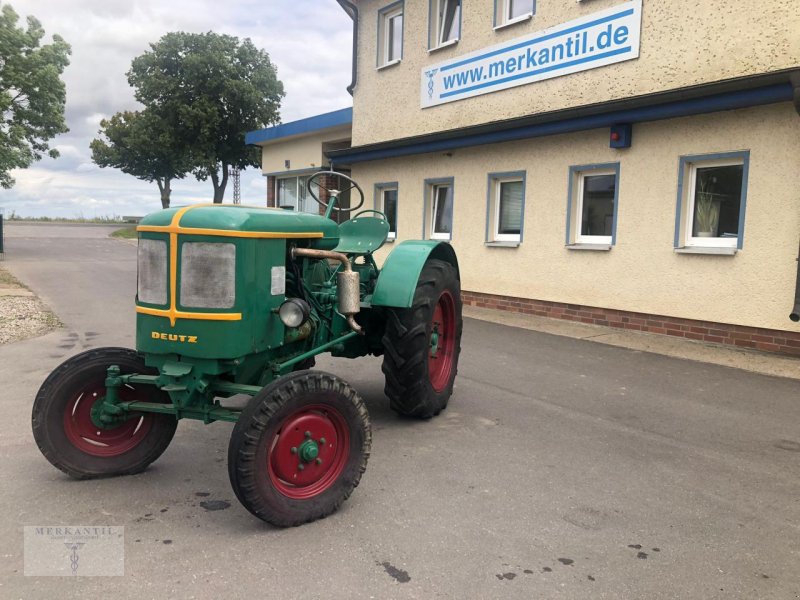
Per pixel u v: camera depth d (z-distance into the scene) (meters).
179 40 32.28
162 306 3.36
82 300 11.00
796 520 3.31
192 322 3.30
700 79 7.74
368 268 5.22
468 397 5.56
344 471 3.37
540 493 3.62
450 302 5.18
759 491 3.66
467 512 3.38
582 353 7.25
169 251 3.32
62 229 35.28
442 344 5.25
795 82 6.29
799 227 6.79
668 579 2.75
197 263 3.29
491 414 5.09
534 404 5.35
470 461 4.09
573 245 9.22
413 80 12.43
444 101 11.68
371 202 13.53
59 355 7.02
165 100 32.78
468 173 11.00
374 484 3.73
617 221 8.59
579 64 9.17
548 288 9.66
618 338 8.06
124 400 3.89
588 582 2.72
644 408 5.23
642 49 8.34
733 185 7.50
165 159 35.44
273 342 3.61
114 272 15.50
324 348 4.18
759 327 7.22
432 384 4.99
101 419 3.76
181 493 3.60
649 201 8.20
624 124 8.26
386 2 13.02
